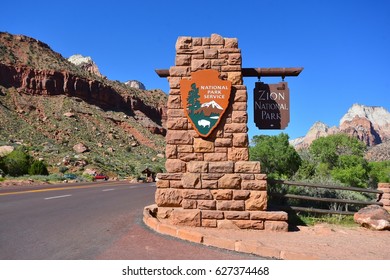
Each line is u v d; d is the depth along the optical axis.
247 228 9.02
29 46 139.75
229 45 9.71
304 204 12.43
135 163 87.38
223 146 9.41
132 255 6.39
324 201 12.03
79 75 135.25
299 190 12.95
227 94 9.45
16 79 119.19
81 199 16.62
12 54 128.62
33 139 83.94
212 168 9.27
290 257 6.61
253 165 9.25
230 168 9.24
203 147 9.41
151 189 27.62
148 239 7.66
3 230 8.21
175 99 9.60
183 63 9.70
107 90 142.75
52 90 123.38
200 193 9.21
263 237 8.23
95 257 6.18
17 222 9.35
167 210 9.35
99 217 10.70
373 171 30.64
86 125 109.31
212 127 9.36
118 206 14.01
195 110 9.44
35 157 65.62
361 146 34.44
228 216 9.04
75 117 111.06
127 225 9.31
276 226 9.02
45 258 6.03
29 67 122.88
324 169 27.12
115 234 8.12
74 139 94.31
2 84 114.81
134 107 155.62
